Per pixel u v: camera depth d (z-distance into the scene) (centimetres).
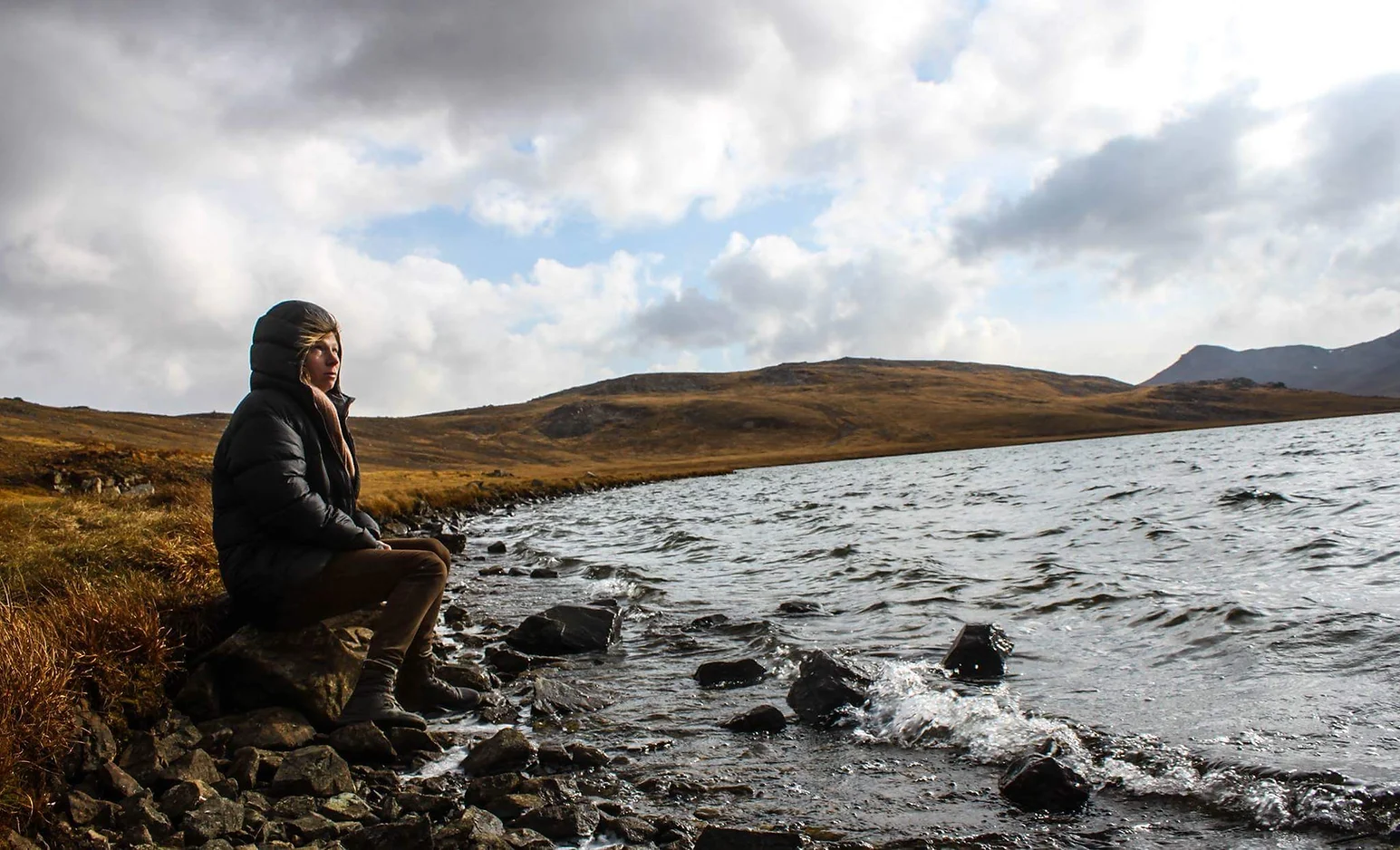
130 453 1272
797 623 431
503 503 2016
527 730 297
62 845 204
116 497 688
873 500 1385
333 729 282
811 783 249
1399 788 218
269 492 283
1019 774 233
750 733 288
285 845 211
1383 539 546
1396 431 3156
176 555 374
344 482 307
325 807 232
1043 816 224
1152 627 378
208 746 258
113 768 230
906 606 455
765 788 247
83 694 249
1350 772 228
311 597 292
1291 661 315
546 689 328
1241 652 330
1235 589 433
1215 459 1922
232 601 308
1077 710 285
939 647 370
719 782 251
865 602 475
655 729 296
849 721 293
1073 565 542
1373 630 337
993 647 336
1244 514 771
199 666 288
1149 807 225
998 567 559
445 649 403
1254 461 1720
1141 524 752
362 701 284
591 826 226
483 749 266
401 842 211
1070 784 229
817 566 626
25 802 206
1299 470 1342
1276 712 270
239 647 288
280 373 291
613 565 698
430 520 1316
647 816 232
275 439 285
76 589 301
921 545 728
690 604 502
